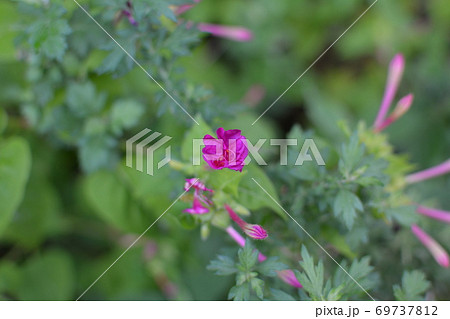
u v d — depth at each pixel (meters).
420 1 0.74
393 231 0.54
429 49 0.72
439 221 0.56
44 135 0.61
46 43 0.48
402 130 0.67
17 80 0.59
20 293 0.59
